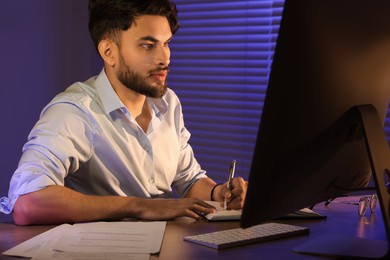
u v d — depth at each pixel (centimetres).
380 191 124
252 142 349
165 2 193
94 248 136
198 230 159
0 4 341
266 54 343
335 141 127
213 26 360
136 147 203
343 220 175
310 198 133
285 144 117
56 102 193
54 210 169
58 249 135
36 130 187
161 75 193
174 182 229
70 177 199
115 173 200
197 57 367
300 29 112
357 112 126
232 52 355
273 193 120
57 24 362
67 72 368
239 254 134
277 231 153
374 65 130
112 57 197
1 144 349
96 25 198
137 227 156
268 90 112
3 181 351
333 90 121
